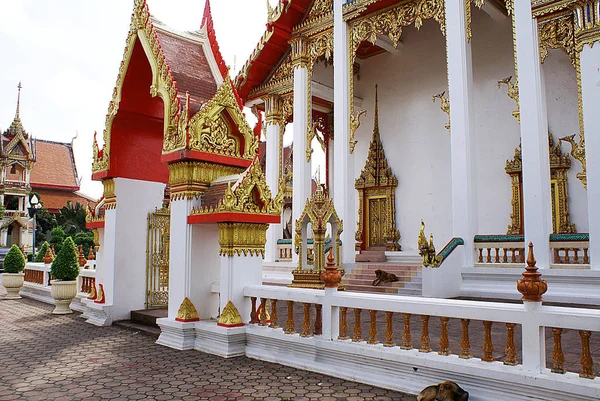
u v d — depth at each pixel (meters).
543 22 11.77
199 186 7.41
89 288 11.17
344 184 14.95
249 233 6.91
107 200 9.60
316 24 16.55
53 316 10.67
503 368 4.33
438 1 13.47
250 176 6.88
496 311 4.44
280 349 6.20
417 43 18.69
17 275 14.76
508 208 15.85
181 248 7.34
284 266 16.45
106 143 9.31
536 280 4.25
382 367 5.17
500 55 16.47
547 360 5.68
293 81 17.20
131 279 9.59
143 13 8.30
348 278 14.11
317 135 21.72
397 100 19.11
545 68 15.31
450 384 4.33
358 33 15.32
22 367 6.11
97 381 5.45
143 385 5.28
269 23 17.08
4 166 48.44
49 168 54.50
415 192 18.25
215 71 8.56
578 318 3.95
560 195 14.72
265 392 4.99
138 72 8.97
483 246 12.08
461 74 12.58
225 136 7.66
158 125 9.91
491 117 16.47
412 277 13.01
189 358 6.47
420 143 18.31
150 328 8.53
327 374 5.56
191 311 7.20
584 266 10.55
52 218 44.28
